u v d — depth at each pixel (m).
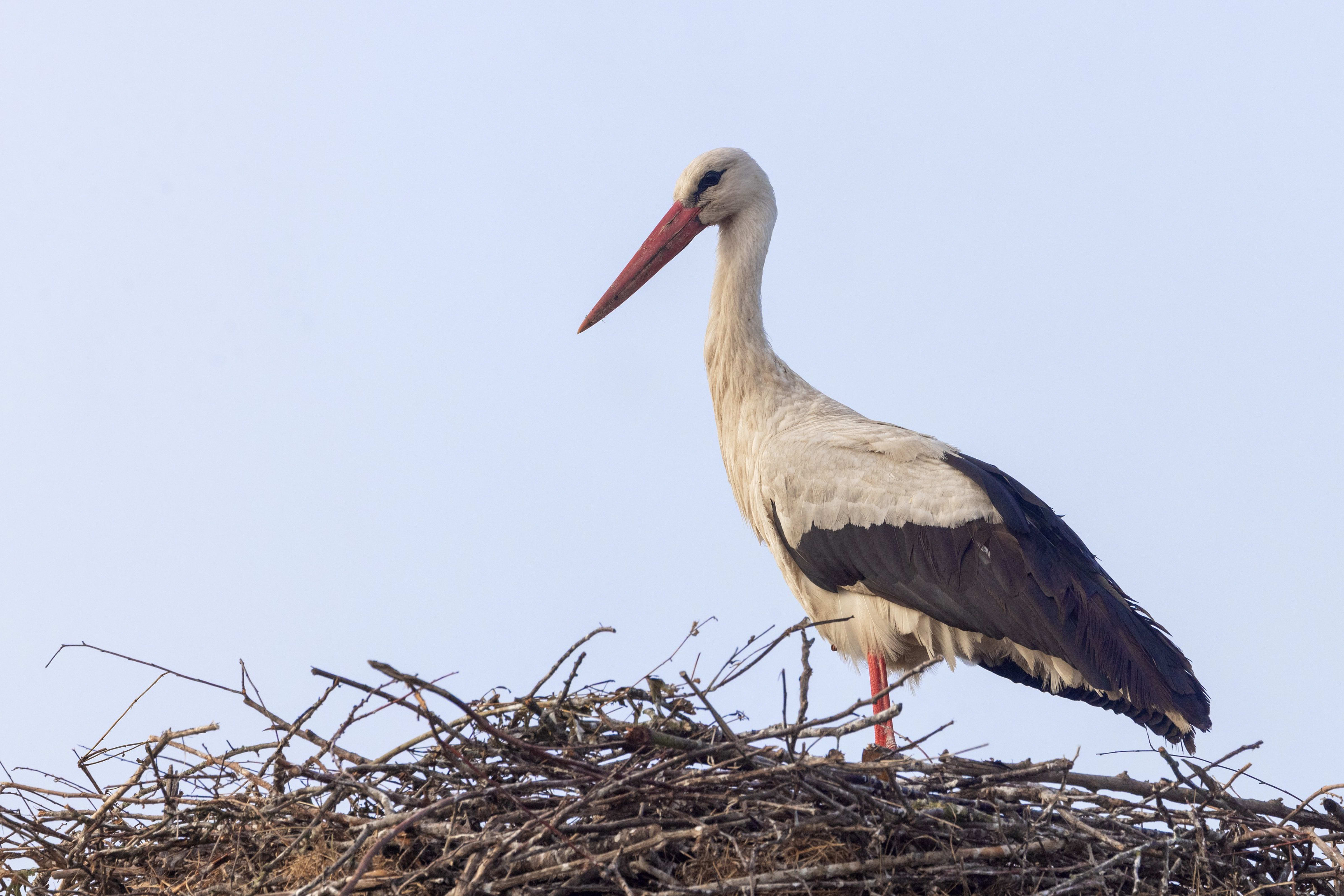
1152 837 11.05
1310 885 11.49
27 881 11.15
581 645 10.56
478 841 9.82
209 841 11.13
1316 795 11.30
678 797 10.11
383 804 10.46
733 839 10.16
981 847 10.64
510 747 10.46
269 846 10.84
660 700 10.79
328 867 10.27
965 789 11.06
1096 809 11.20
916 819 10.42
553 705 10.80
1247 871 11.30
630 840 10.05
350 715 10.68
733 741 9.96
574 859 10.01
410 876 9.88
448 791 10.52
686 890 9.66
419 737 10.71
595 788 9.88
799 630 10.53
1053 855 10.85
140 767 11.20
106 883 11.12
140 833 11.12
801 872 10.00
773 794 10.27
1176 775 11.14
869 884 10.20
